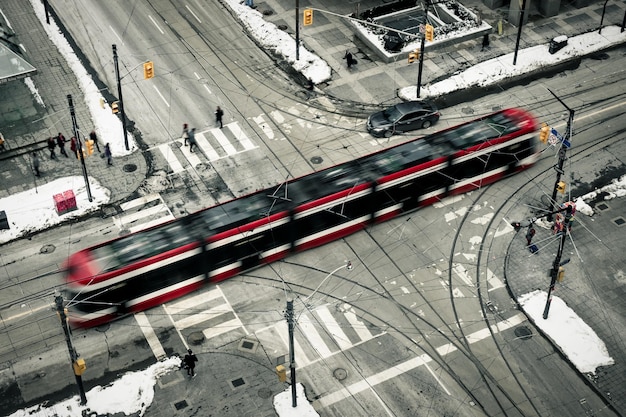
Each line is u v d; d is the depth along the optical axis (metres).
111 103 54.00
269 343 39.31
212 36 60.69
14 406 36.59
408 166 44.62
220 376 37.81
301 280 42.53
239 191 47.56
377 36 59.38
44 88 55.31
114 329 39.97
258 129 52.25
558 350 39.00
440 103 54.16
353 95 54.97
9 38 52.91
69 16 62.56
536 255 43.72
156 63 57.81
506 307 41.09
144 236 40.47
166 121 52.75
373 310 41.00
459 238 44.84
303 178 44.09
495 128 47.38
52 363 38.38
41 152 50.50
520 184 48.16
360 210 44.22
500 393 37.12
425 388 37.34
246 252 41.94
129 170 49.16
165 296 40.91
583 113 52.97
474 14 61.50
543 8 62.44
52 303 40.97
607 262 43.25
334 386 37.41
